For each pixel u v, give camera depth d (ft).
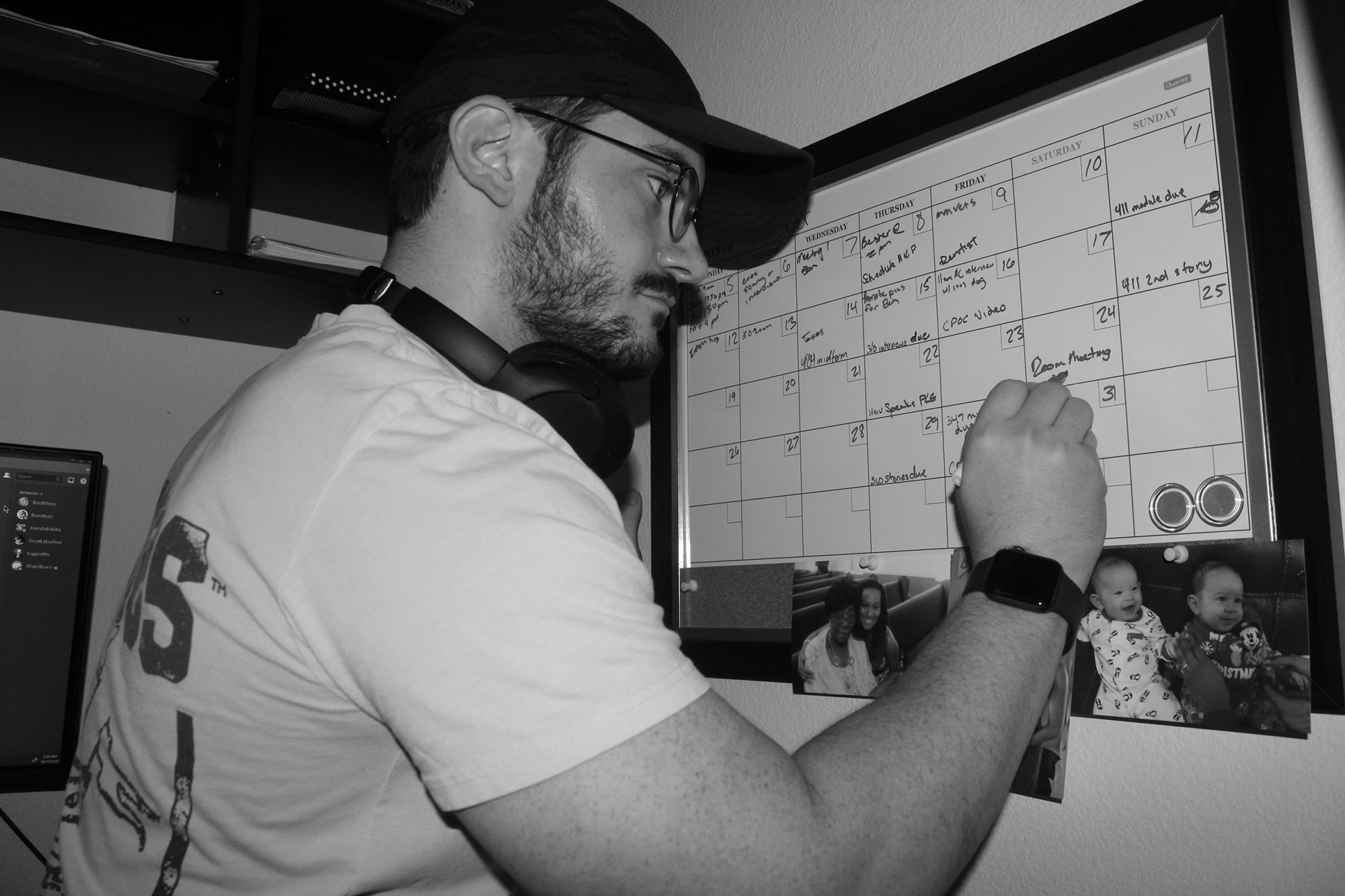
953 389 2.63
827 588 2.92
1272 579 1.95
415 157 2.27
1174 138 2.21
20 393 3.80
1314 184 2.06
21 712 3.22
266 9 3.76
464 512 1.42
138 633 1.71
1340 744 1.89
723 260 3.49
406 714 1.36
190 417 4.15
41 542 3.33
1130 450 2.24
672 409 3.60
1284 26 2.05
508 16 2.23
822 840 1.37
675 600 3.49
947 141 2.74
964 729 1.59
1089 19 2.46
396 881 1.68
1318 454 1.92
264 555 1.51
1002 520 1.97
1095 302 2.33
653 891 1.28
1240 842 2.02
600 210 2.19
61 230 2.96
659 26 4.07
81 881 1.75
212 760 1.58
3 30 3.02
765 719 3.20
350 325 1.93
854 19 3.15
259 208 4.38
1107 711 2.21
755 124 3.51
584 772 1.29
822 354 3.05
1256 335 2.02
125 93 3.31
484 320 2.16
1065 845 2.34
